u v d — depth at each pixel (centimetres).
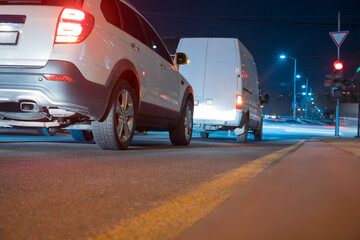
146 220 156
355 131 2997
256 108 1219
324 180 251
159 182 262
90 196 205
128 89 486
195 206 188
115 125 470
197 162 401
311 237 108
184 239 126
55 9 411
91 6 431
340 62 1585
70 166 321
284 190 206
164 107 616
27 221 149
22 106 423
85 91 409
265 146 800
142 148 569
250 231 117
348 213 145
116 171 305
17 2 422
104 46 433
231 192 230
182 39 1037
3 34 409
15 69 398
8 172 273
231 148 672
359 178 269
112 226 145
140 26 552
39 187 223
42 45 401
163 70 605
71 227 142
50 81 394
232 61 1002
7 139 655
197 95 1008
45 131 880
